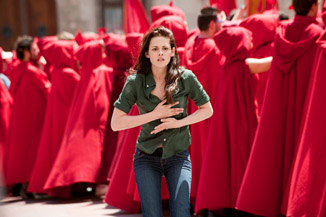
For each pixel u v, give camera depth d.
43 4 29.84
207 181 8.48
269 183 7.90
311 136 7.36
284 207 7.71
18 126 12.35
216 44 8.70
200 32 9.45
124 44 11.34
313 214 7.26
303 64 7.82
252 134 8.52
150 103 6.34
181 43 9.73
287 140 7.93
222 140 8.52
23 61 12.55
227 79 8.59
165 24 9.55
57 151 11.74
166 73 6.33
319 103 7.35
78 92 11.51
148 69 6.38
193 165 9.07
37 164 11.76
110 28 29.98
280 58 7.93
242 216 8.74
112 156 11.40
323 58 7.38
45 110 12.55
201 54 9.13
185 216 6.16
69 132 11.30
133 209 9.46
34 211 10.23
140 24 12.49
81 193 11.77
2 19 29.83
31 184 11.68
